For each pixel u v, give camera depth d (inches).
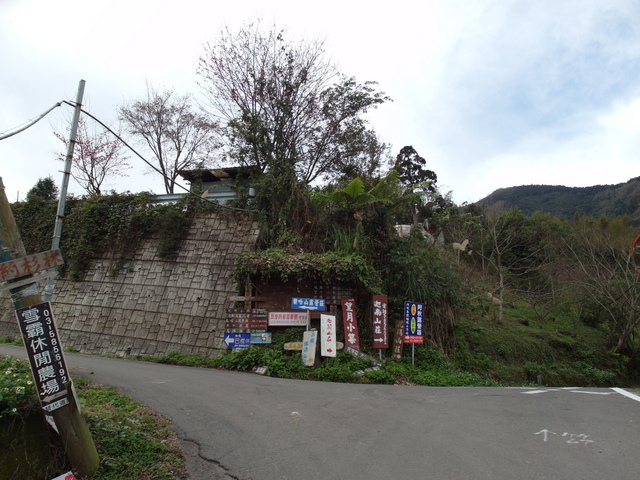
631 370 721.6
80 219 670.5
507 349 664.4
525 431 234.2
